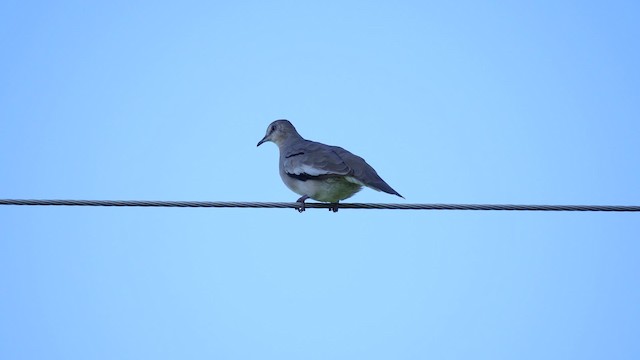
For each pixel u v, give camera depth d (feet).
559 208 41.57
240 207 43.91
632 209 41.37
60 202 41.65
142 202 42.32
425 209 43.24
